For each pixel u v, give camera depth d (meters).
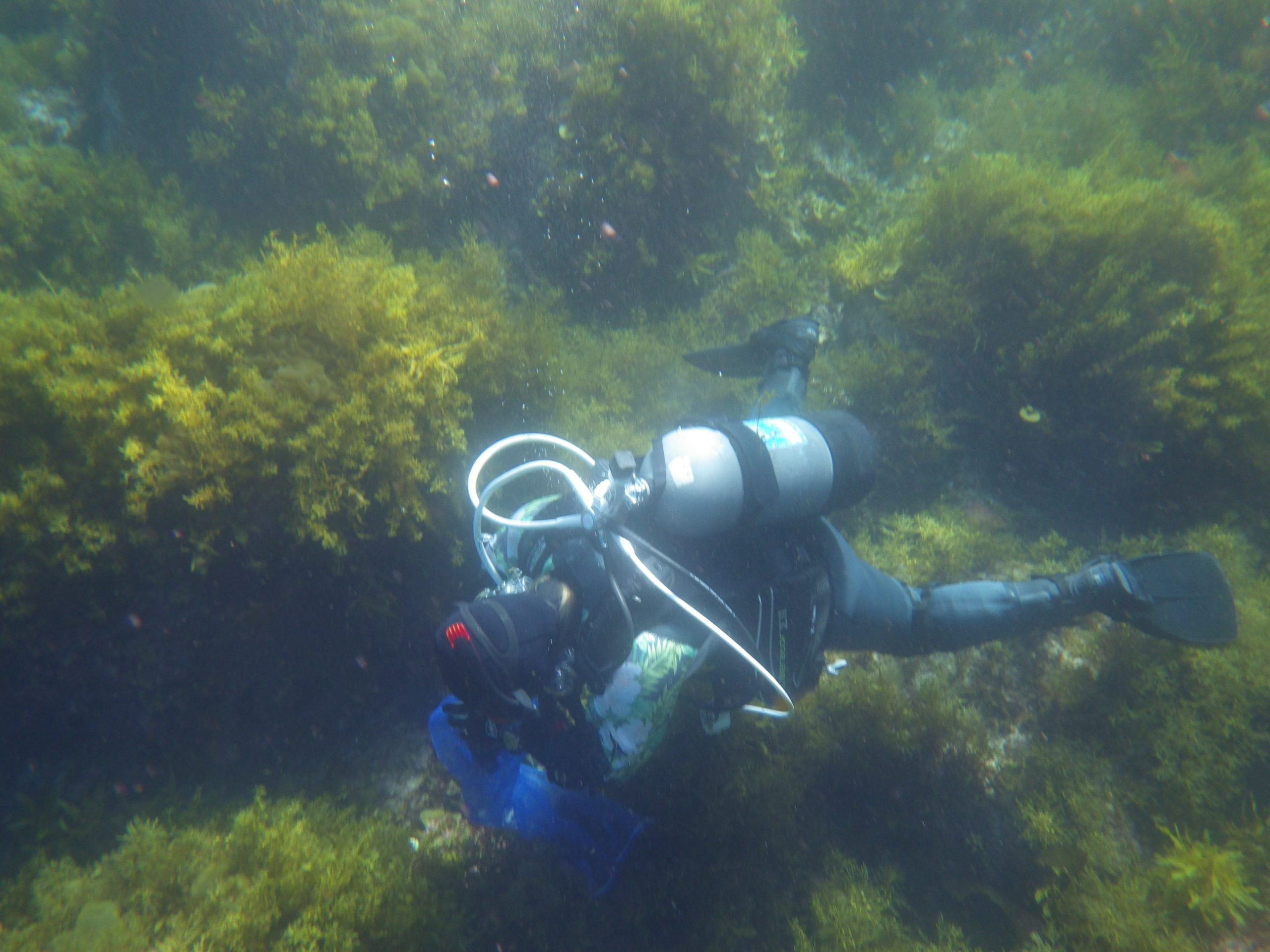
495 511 3.42
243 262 3.61
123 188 4.57
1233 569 3.65
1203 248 3.81
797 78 5.24
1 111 5.04
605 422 3.85
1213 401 3.80
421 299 3.26
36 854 2.70
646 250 4.48
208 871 2.56
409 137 4.30
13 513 2.55
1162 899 2.94
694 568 2.04
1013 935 2.99
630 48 4.14
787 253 4.75
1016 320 4.05
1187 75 5.37
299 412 2.75
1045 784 3.27
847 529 4.00
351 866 2.62
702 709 2.44
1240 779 3.21
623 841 2.93
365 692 3.33
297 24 4.34
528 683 1.74
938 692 3.37
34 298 2.94
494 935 2.82
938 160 5.06
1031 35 5.72
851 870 3.03
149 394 2.64
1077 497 4.11
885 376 4.07
